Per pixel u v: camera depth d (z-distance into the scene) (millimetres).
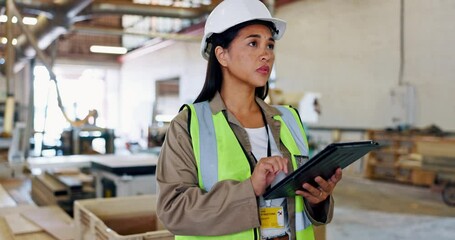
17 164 3578
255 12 1029
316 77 7809
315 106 6086
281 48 8500
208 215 918
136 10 4734
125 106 14344
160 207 978
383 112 6695
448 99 5883
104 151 6504
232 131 1034
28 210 2350
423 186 6043
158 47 12312
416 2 6203
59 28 4445
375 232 4160
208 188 988
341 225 4414
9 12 3043
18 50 5492
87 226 1673
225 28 1033
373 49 6820
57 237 1886
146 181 2572
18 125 4074
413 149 6031
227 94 1101
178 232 969
